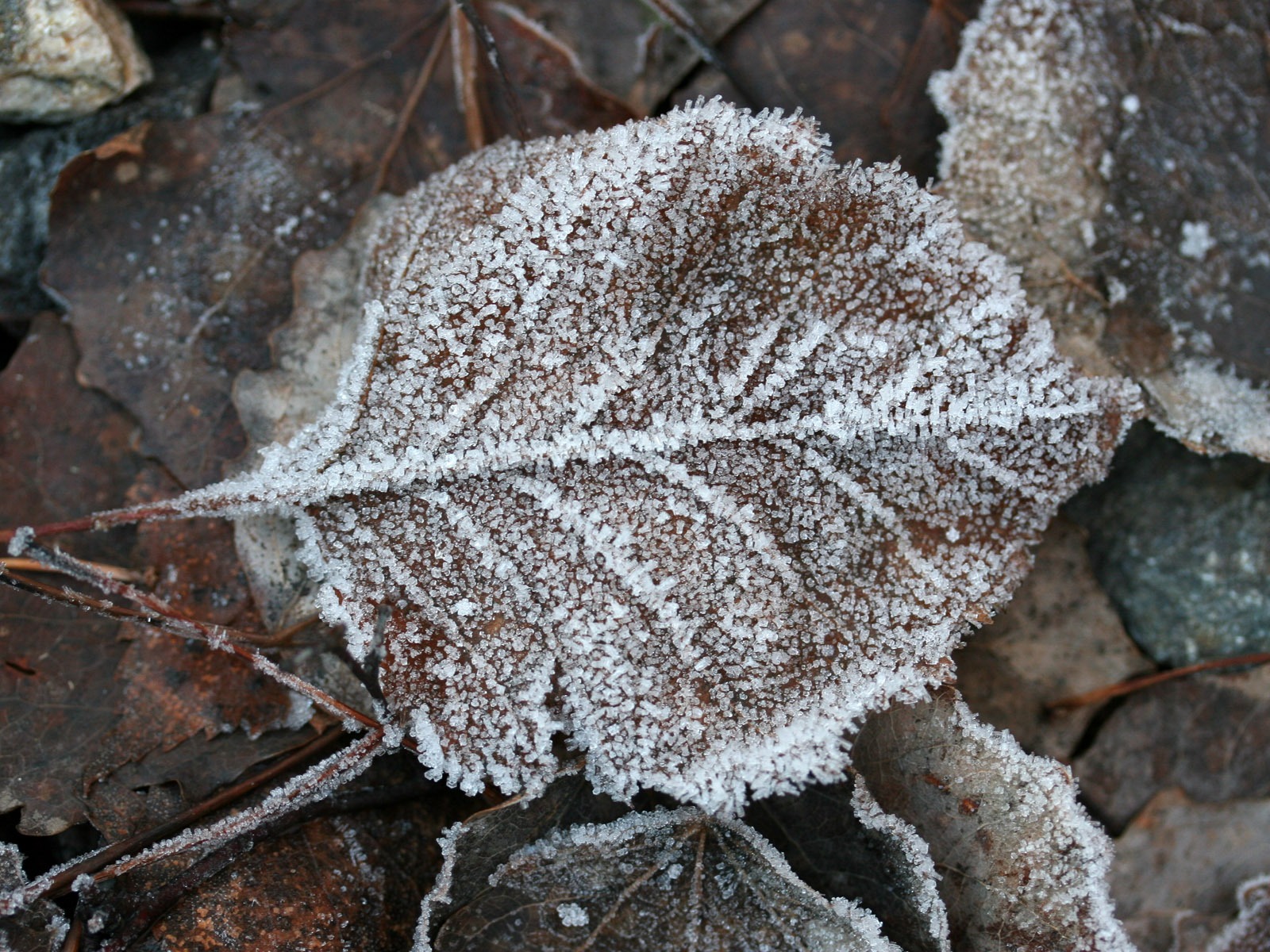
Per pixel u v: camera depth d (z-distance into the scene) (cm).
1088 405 21
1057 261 22
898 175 21
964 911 21
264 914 21
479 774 20
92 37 22
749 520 20
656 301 20
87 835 21
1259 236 22
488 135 22
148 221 22
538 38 22
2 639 21
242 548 21
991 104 22
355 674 21
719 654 20
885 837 20
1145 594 22
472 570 20
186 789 21
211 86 22
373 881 21
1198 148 22
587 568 20
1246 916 22
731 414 20
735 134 20
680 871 21
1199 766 22
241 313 22
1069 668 22
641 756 20
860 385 21
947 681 21
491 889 21
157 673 21
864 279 21
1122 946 21
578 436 20
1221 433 21
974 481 21
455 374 20
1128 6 22
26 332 22
